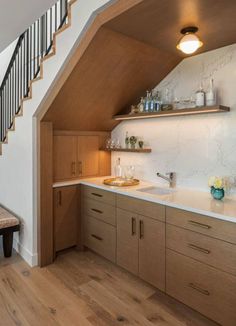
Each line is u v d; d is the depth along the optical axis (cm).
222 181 224
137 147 323
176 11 176
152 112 268
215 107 220
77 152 327
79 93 258
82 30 205
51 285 248
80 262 296
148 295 234
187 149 270
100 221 288
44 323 196
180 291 208
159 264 224
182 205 203
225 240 176
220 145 242
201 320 202
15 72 384
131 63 247
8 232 299
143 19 187
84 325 195
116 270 278
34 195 283
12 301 223
